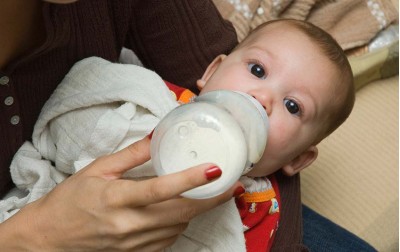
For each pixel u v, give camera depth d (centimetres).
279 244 92
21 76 80
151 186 54
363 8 138
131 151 61
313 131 94
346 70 96
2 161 83
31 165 82
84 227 61
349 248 100
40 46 78
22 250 66
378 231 117
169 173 56
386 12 139
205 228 77
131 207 58
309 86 89
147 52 107
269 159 89
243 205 88
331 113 96
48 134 88
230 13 129
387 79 146
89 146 81
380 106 138
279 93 86
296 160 100
